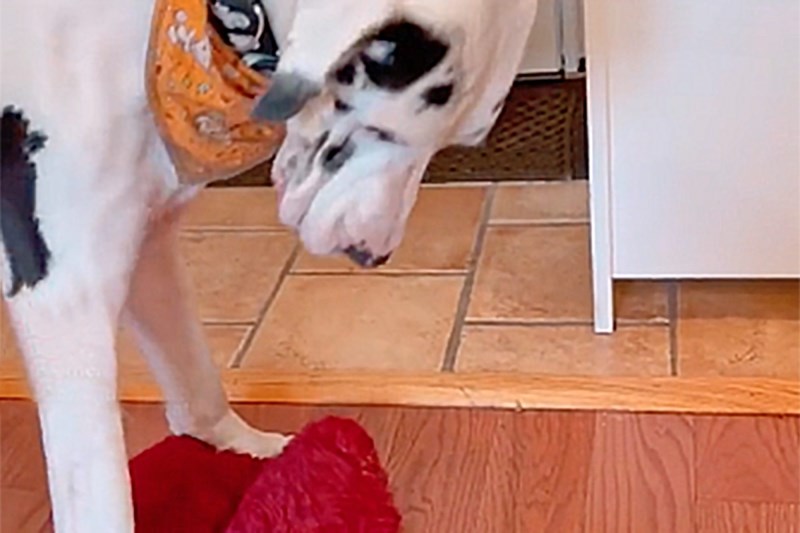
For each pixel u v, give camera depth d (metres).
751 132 1.62
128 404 1.61
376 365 1.71
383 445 1.51
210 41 0.95
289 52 0.87
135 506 1.33
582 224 2.06
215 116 0.98
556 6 2.51
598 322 1.74
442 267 1.96
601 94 1.62
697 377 1.61
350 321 1.83
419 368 1.69
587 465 1.45
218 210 2.21
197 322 1.37
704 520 1.35
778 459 1.44
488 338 1.75
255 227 2.14
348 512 1.28
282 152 0.96
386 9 0.85
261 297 1.91
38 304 0.99
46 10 0.93
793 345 1.68
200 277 1.98
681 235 1.69
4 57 0.93
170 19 0.94
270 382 1.64
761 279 1.80
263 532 1.26
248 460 1.42
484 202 2.16
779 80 1.58
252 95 0.98
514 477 1.44
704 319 1.76
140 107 0.96
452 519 1.37
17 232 0.97
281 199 0.97
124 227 1.00
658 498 1.39
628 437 1.50
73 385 1.00
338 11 0.86
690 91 1.60
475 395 1.58
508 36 0.91
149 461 1.40
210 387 1.41
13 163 0.95
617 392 1.57
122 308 1.09
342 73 0.88
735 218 1.67
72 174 0.96
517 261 1.96
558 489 1.41
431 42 0.86
